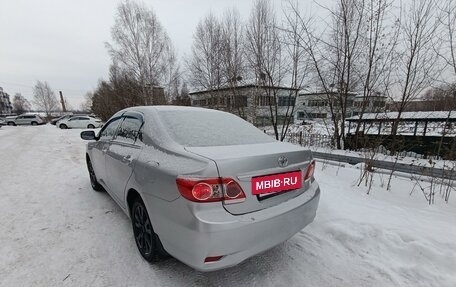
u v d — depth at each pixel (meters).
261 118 12.73
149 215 2.04
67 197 3.87
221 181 1.65
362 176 4.57
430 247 2.31
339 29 9.21
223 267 1.68
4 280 2.01
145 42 23.16
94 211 3.34
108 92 31.25
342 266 2.24
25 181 4.76
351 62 9.29
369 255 2.38
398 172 5.15
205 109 3.01
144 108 2.76
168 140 2.12
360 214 3.07
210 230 1.58
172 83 24.66
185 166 1.74
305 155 2.21
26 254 2.36
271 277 2.10
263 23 10.44
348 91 9.72
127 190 2.43
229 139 2.28
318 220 2.98
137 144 2.46
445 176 4.09
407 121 9.35
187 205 1.64
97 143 3.64
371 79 8.83
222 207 1.66
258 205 1.82
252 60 11.04
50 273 2.11
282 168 1.96
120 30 22.91
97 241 2.61
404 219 2.97
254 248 1.76
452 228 2.74
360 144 9.02
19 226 2.91
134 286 1.97
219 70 14.84
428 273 2.09
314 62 9.72
